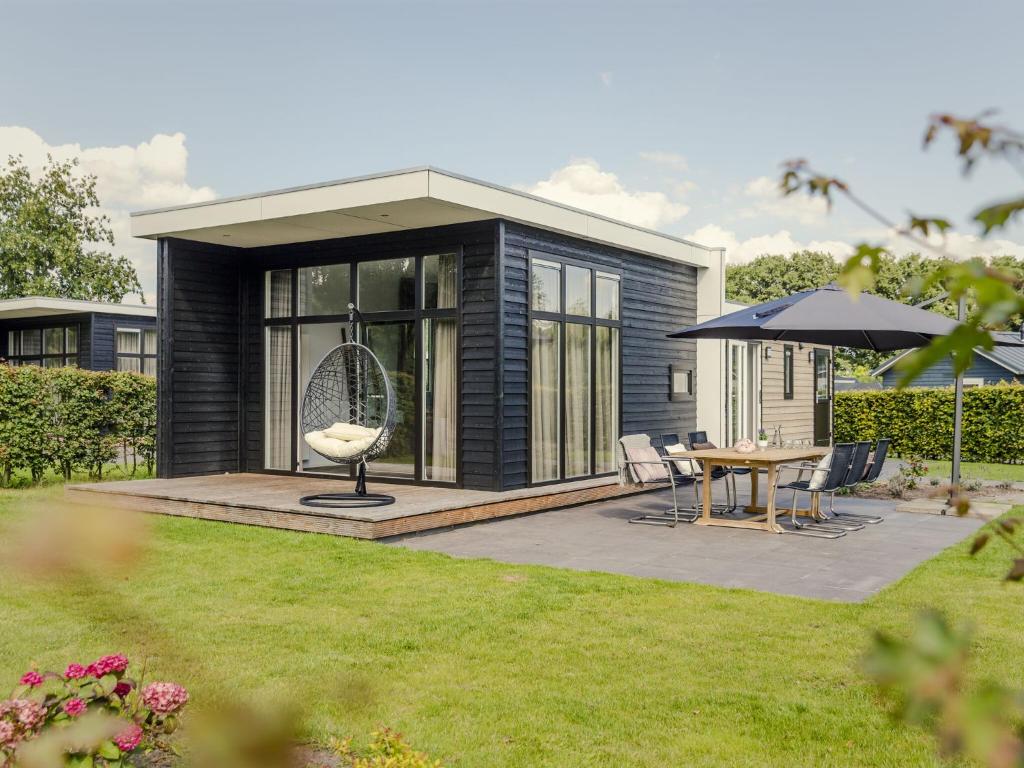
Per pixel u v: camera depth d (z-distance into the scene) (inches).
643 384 462.9
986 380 941.8
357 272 404.8
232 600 210.5
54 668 157.6
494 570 247.1
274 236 405.1
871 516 354.6
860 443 335.3
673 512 372.2
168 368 407.5
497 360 362.0
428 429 383.9
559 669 160.7
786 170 34.4
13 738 87.5
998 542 294.0
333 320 410.6
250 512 323.0
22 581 20.7
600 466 428.5
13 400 418.9
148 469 491.8
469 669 160.4
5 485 427.2
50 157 1286.9
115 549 20.7
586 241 417.1
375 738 115.7
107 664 105.6
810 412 698.8
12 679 151.9
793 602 209.9
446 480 378.9
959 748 23.3
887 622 191.0
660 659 166.6
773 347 633.6
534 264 386.0
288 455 426.0
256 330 436.8
